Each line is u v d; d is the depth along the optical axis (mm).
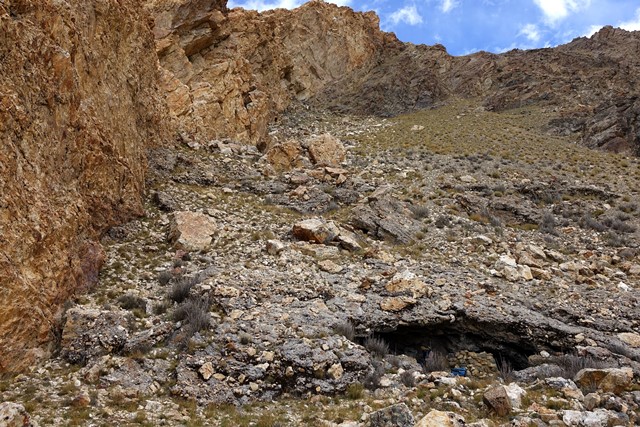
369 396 10312
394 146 41375
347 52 77688
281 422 9008
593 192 29578
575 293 16281
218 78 38312
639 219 25812
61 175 13469
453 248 20422
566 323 14500
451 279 16359
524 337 13781
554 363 12508
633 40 76562
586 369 10711
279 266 16266
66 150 13938
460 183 30188
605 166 36000
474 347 14164
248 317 12367
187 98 31578
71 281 12734
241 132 37281
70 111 14305
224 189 24359
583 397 9750
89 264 14141
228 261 16547
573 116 52719
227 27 43812
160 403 9445
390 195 25812
